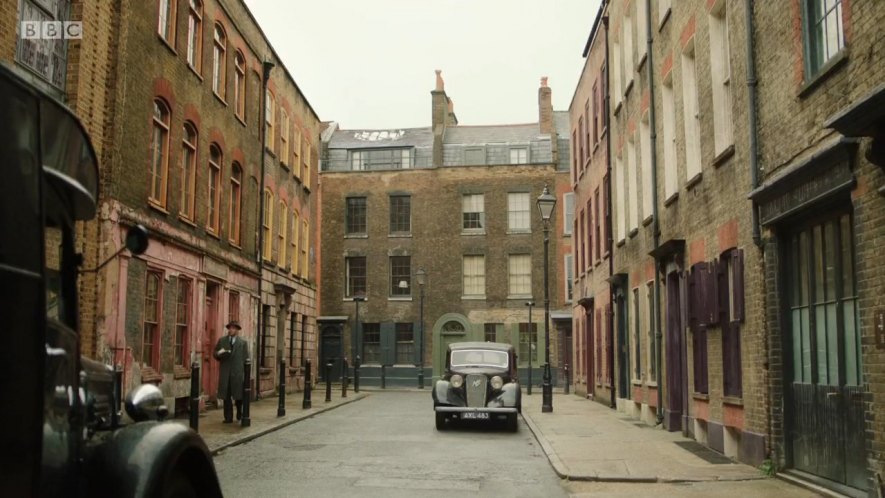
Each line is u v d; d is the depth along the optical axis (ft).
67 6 43.11
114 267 46.26
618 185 71.82
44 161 11.76
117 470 13.07
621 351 69.87
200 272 61.87
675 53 49.39
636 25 62.28
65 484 12.36
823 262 29.40
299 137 99.76
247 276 76.18
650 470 34.30
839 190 26.40
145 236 14.35
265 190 84.02
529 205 138.00
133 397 15.30
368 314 139.23
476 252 137.90
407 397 98.27
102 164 45.62
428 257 139.03
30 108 11.02
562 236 136.36
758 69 34.63
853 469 26.81
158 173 54.75
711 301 41.11
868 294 24.54
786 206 31.07
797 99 30.25
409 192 141.18
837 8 27.25
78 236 43.19
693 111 46.73
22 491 10.47
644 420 58.49
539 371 133.69
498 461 38.78
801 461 31.48
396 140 149.07
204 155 63.41
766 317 33.63
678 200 49.08
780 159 32.01
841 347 27.78
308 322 105.50
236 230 73.56
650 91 55.67
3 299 10.10
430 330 137.49
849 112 22.66
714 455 39.14
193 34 61.87
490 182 139.23
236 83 73.46
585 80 91.50
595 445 43.27
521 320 135.33
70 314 13.46
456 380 54.03
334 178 143.33
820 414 29.58
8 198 10.35
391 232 140.87
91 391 14.39
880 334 23.75
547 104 143.74
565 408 74.13
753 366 34.88
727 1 38.78
